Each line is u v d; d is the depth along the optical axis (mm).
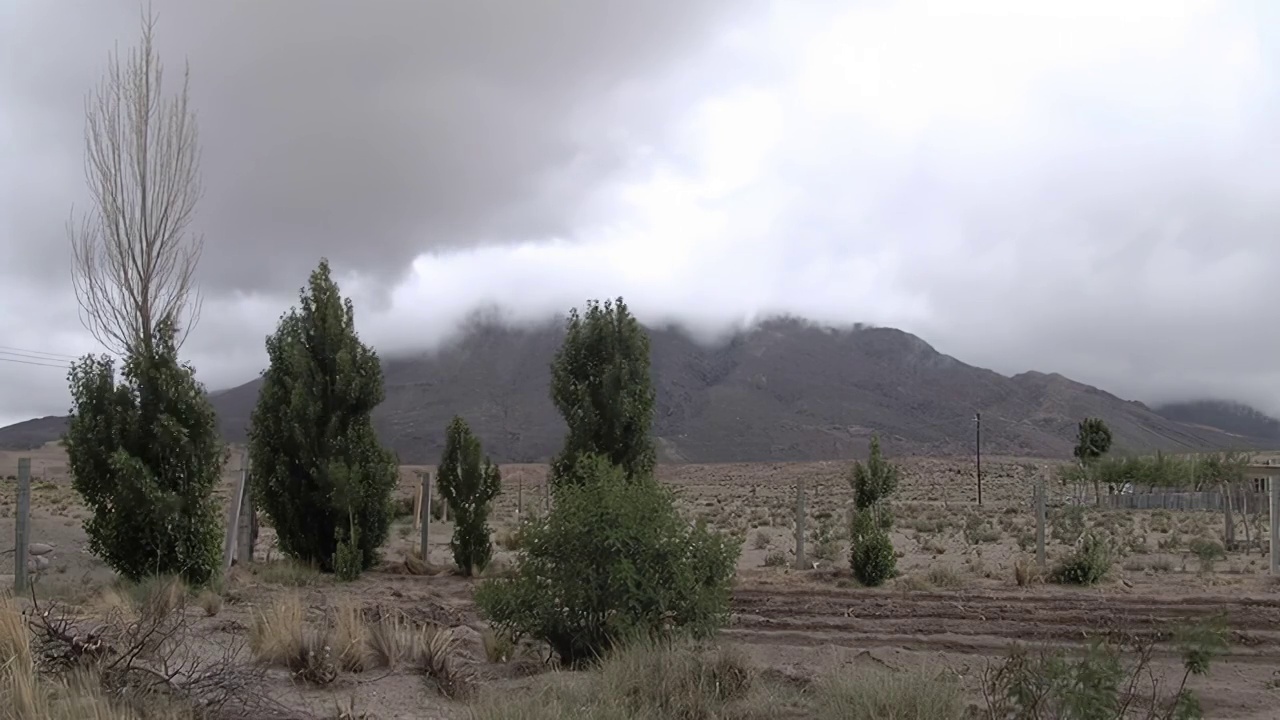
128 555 17953
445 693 10273
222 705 8938
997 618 17578
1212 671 12891
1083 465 65562
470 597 19672
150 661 9883
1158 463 58938
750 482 105500
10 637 9172
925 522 44281
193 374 19125
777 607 18672
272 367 24297
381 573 24109
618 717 8531
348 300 24812
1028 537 35938
